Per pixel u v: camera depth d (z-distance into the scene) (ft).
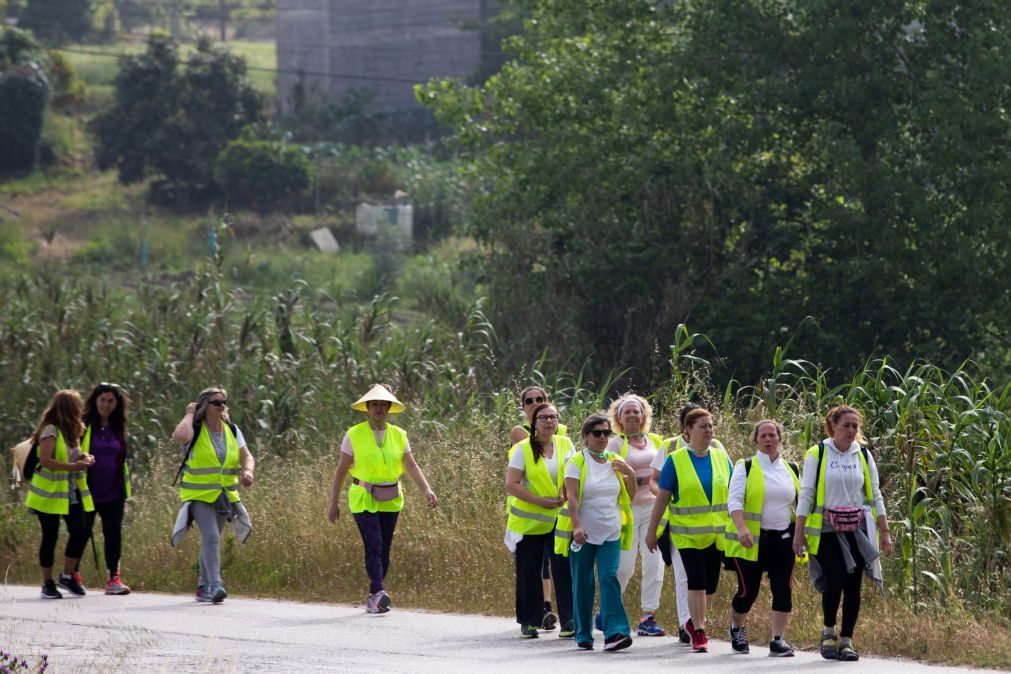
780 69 304.71
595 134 325.21
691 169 302.45
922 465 150.20
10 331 263.08
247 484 161.07
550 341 301.43
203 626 138.62
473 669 110.52
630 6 319.68
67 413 161.99
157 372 244.22
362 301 483.10
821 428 164.96
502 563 159.22
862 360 289.12
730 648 124.26
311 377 239.71
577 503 122.11
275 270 587.68
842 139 285.23
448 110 347.97
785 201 304.50
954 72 290.56
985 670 111.14
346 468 151.84
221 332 256.11
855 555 115.75
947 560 136.05
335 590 164.45
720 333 292.81
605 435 122.11
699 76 301.84
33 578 187.11
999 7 283.38
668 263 298.97
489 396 235.61
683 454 122.72
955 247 280.92
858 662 114.93
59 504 161.89
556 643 127.13
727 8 293.43
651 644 126.93
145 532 190.49
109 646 119.44
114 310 282.56
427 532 167.32
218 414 161.48
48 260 624.18
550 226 316.60
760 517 118.52
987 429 152.35
